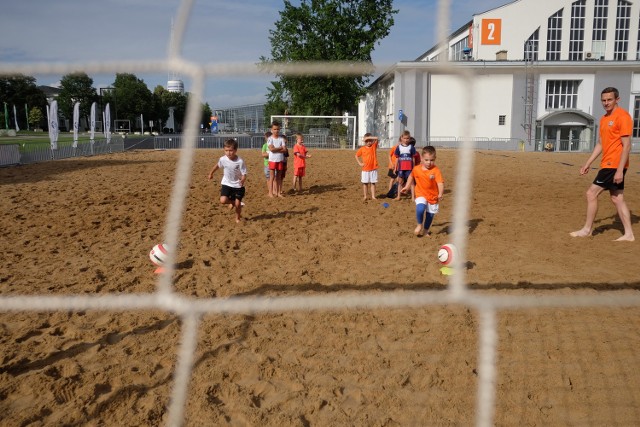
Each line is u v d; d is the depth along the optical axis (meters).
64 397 2.84
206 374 3.05
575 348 3.33
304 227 7.52
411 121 23.03
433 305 4.10
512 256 5.69
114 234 7.00
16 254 5.84
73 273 5.07
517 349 3.33
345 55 26.97
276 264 5.44
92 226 7.51
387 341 3.51
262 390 2.92
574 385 2.90
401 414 2.67
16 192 10.97
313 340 3.53
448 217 8.38
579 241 6.42
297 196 10.91
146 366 3.16
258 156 23.72
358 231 7.22
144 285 4.66
